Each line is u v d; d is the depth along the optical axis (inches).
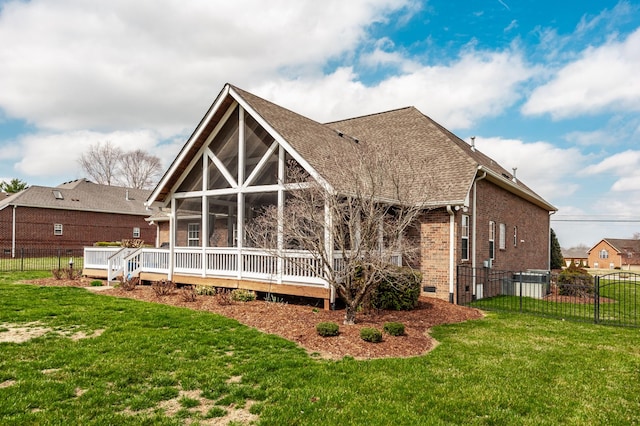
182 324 333.7
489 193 621.9
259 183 480.7
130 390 204.7
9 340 282.4
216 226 633.0
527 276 615.8
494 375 237.0
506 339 324.5
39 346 268.5
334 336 303.1
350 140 609.0
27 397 191.2
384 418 178.4
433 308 441.1
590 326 384.5
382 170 362.9
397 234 373.1
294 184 399.2
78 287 546.0
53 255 1307.8
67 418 173.3
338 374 228.7
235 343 284.0
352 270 341.4
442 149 588.1
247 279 473.4
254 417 179.5
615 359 275.4
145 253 593.3
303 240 358.3
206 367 236.5
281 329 322.7
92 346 270.4
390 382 219.0
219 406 190.1
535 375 239.8
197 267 526.3
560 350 295.6
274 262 446.3
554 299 584.1
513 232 725.3
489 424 178.1
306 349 277.7
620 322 404.5
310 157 416.5
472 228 547.5
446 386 217.3
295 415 179.8
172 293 481.4
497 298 581.0
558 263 1109.1
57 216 1365.7
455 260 500.4
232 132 509.0
